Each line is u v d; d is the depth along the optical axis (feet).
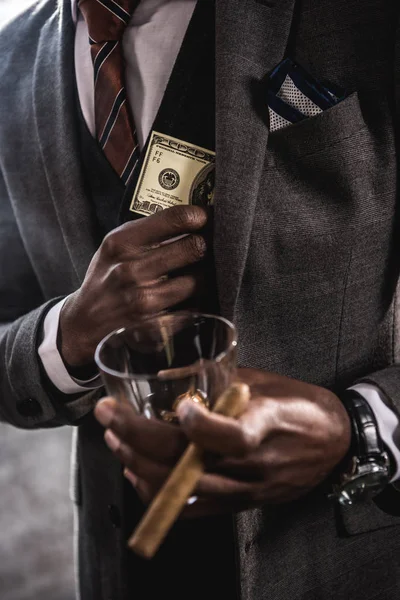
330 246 3.12
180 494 1.86
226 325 2.20
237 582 3.18
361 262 3.21
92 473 3.97
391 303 3.47
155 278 2.91
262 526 3.23
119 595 4.02
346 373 3.41
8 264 4.25
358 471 2.73
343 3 3.04
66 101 3.50
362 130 3.07
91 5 3.40
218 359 2.05
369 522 3.43
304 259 3.13
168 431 2.06
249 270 3.10
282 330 3.23
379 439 2.77
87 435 3.91
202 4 3.24
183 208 2.84
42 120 3.56
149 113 3.50
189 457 1.90
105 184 3.51
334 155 3.04
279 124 3.03
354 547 3.53
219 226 2.89
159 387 2.18
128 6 3.41
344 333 3.33
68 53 3.57
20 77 3.81
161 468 2.15
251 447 1.97
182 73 3.25
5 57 3.90
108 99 3.43
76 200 3.50
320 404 2.58
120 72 3.46
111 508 3.83
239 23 2.96
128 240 2.87
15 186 3.84
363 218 3.11
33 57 3.81
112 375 2.07
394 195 3.16
